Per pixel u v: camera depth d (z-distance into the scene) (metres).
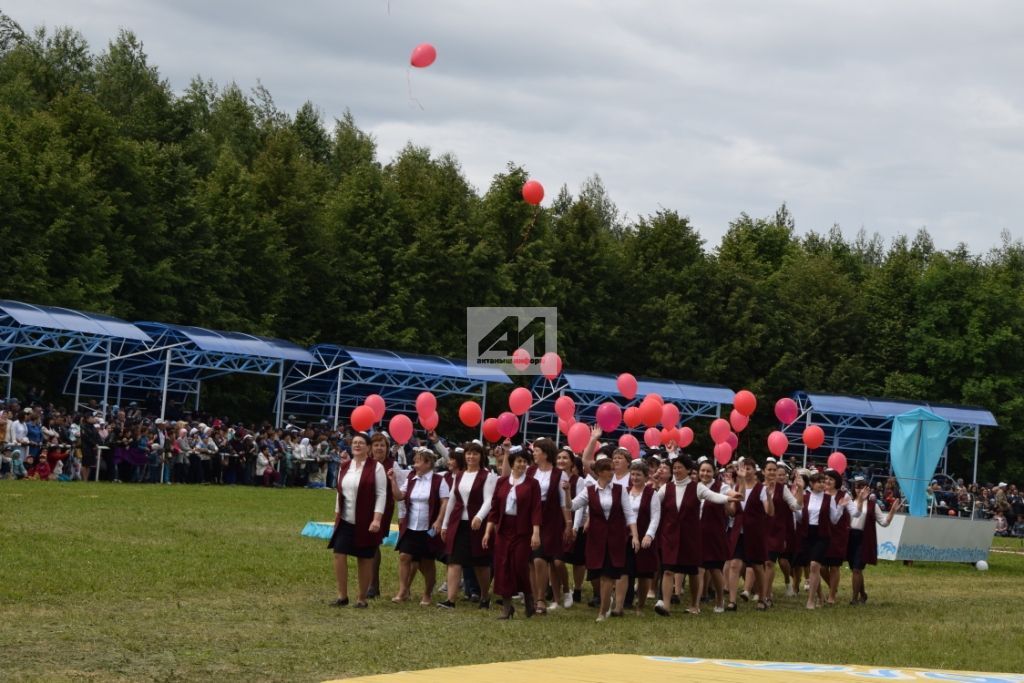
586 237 61.41
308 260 53.53
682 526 15.93
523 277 58.38
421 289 55.84
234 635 11.96
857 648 13.13
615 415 19.80
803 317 64.50
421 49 22.52
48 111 50.81
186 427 36.28
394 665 10.76
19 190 43.09
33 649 10.73
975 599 20.09
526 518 14.45
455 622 13.76
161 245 47.88
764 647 12.88
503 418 20.62
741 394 23.05
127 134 58.75
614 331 59.22
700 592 17.00
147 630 11.96
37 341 35.53
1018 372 64.88
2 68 61.66
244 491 33.72
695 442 56.72
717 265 63.34
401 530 15.33
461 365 45.09
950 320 65.06
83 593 13.95
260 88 83.56
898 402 52.59
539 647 12.19
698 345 60.91
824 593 19.81
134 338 36.09
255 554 18.53
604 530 14.95
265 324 50.00
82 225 44.44
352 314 54.03
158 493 29.83
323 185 64.62
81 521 21.33
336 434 41.91
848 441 56.97
